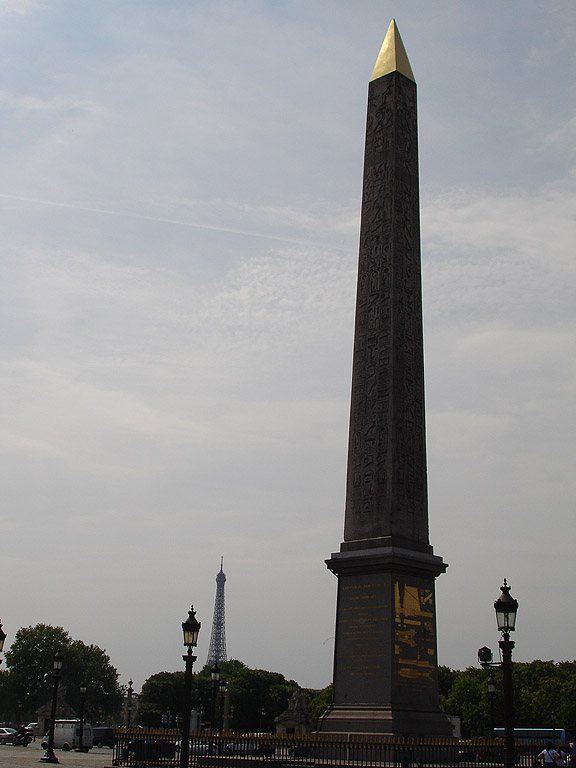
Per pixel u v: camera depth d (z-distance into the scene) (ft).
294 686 554.05
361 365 131.44
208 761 127.85
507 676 79.36
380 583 122.01
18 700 523.29
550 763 124.98
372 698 118.73
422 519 127.03
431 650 123.95
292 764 114.83
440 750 113.91
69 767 154.10
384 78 142.51
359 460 128.26
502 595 81.41
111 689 541.75
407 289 132.98
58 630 539.70
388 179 136.36
